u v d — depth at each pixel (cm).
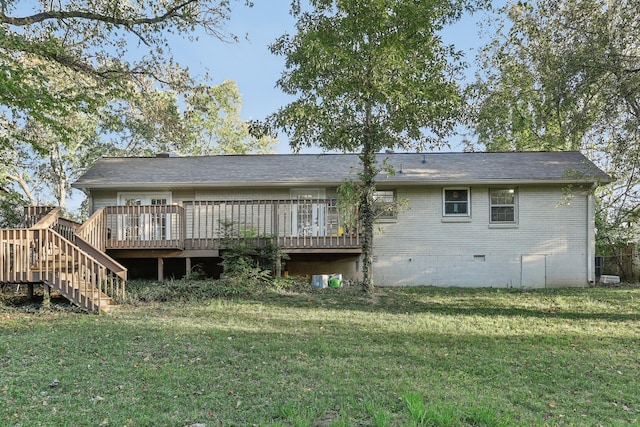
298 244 1324
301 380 550
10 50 1206
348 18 1077
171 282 1247
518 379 569
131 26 1341
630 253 1708
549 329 865
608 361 655
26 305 1023
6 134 1700
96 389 510
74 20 1382
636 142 1178
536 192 1474
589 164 1449
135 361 618
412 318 949
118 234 1290
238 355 656
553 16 1639
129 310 993
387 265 1473
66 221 1285
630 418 452
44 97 1187
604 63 1109
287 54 1167
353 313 995
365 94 1081
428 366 615
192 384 530
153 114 1535
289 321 904
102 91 1492
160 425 419
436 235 1477
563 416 454
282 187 1483
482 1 1093
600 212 1741
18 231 981
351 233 1320
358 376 566
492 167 1538
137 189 1484
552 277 1454
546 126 2161
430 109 1091
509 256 1467
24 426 408
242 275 1232
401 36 1073
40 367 581
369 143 1151
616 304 1127
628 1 1174
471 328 864
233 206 1392
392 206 1291
